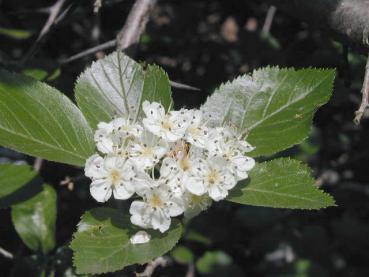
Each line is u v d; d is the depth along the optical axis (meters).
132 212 0.16
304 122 0.19
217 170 0.17
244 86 0.19
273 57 0.31
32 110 0.18
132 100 0.19
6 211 0.27
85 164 0.17
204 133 0.17
